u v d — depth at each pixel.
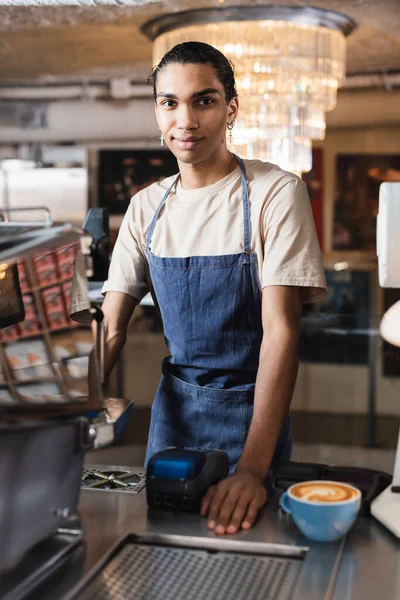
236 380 1.76
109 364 1.81
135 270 1.86
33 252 1.09
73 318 1.17
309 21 4.96
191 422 1.78
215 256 1.71
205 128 1.62
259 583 1.06
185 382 1.80
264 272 1.65
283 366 1.53
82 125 7.21
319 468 1.38
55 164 7.14
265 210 1.67
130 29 5.37
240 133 4.92
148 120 7.13
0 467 0.95
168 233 1.77
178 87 1.59
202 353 1.78
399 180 6.90
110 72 6.96
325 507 1.13
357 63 6.66
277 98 4.91
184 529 1.21
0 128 7.27
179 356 1.82
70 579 1.05
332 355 5.23
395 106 6.82
